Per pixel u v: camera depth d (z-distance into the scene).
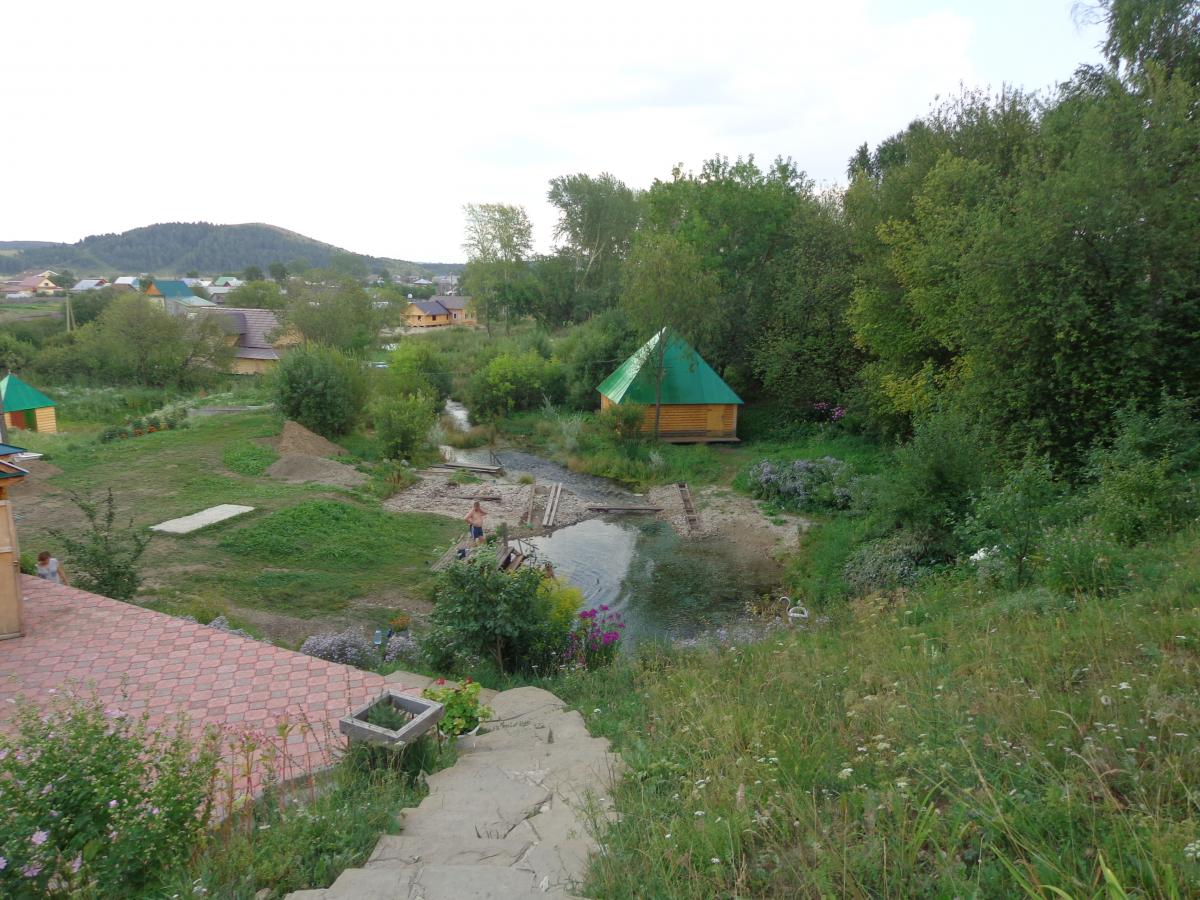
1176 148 12.38
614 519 20.17
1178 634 4.89
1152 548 8.15
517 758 5.20
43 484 19.38
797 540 17.72
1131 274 12.60
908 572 12.82
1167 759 3.06
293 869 3.56
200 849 3.74
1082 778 3.09
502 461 26.33
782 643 8.12
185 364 45.31
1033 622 6.42
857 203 25.05
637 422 26.23
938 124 22.66
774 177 32.06
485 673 8.68
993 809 2.94
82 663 7.63
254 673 7.46
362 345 49.78
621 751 5.05
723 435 27.34
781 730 4.57
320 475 21.62
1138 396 12.34
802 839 3.12
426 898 3.09
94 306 63.75
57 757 3.43
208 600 12.43
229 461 22.14
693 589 15.29
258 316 54.16
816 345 26.14
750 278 31.77
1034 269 13.32
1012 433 13.91
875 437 24.03
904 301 20.02
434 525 18.16
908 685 5.12
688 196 31.77
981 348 14.62
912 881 2.68
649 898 2.90
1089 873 2.57
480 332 66.06
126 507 17.73
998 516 9.09
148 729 6.16
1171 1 16.31
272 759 5.04
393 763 4.87
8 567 8.23
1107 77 13.83
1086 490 11.77
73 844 3.22
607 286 59.31
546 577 10.90
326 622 12.41
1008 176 19.25
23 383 30.11
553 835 3.80
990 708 4.17
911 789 3.32
